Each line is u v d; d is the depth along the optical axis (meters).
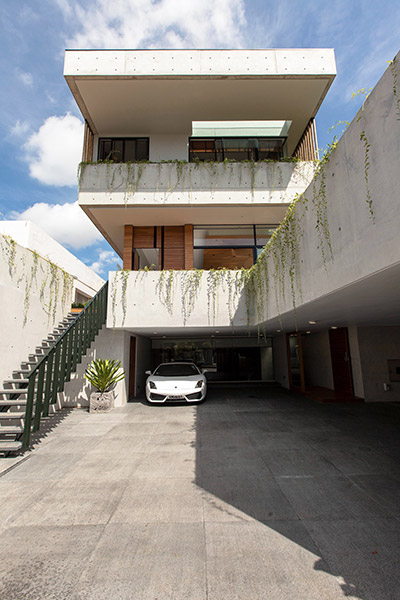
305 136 10.74
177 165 9.21
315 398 9.24
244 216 9.91
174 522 2.86
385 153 2.69
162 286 8.53
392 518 2.87
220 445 5.15
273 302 6.35
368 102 2.92
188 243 10.26
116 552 2.43
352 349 9.38
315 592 1.99
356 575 2.13
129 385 9.98
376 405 8.29
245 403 8.88
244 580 2.10
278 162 9.35
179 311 8.45
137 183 9.10
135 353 10.71
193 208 9.34
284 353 11.88
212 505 3.18
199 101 9.73
